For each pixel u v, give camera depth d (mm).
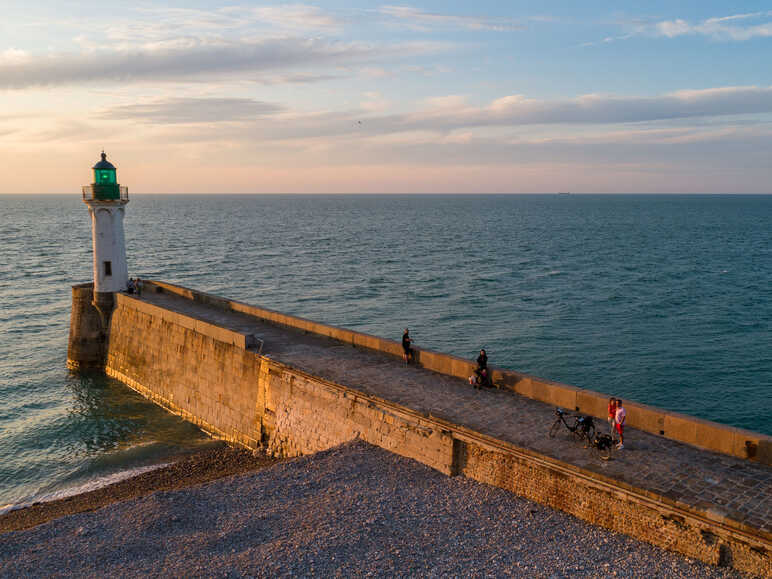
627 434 17828
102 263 38219
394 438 20656
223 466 25500
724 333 48938
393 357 26328
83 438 29312
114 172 37969
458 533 15617
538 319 54125
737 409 33844
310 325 30422
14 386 36562
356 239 133250
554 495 16328
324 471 19688
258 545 15570
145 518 17359
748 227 169125
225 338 28781
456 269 85000
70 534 16875
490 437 17609
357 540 15398
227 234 144000
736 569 12977
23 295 64000
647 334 48812
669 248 112625
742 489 14383
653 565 13477
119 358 37719
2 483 24703
